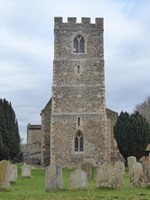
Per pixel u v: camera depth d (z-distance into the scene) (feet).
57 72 166.20
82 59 167.22
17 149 166.09
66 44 168.14
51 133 162.30
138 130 159.43
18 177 117.08
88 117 163.63
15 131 166.81
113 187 76.07
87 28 169.17
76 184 75.72
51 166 76.84
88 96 164.86
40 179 112.47
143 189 75.61
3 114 164.55
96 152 161.48
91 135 162.61
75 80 165.78
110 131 174.91
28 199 63.00
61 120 163.12
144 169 79.41
